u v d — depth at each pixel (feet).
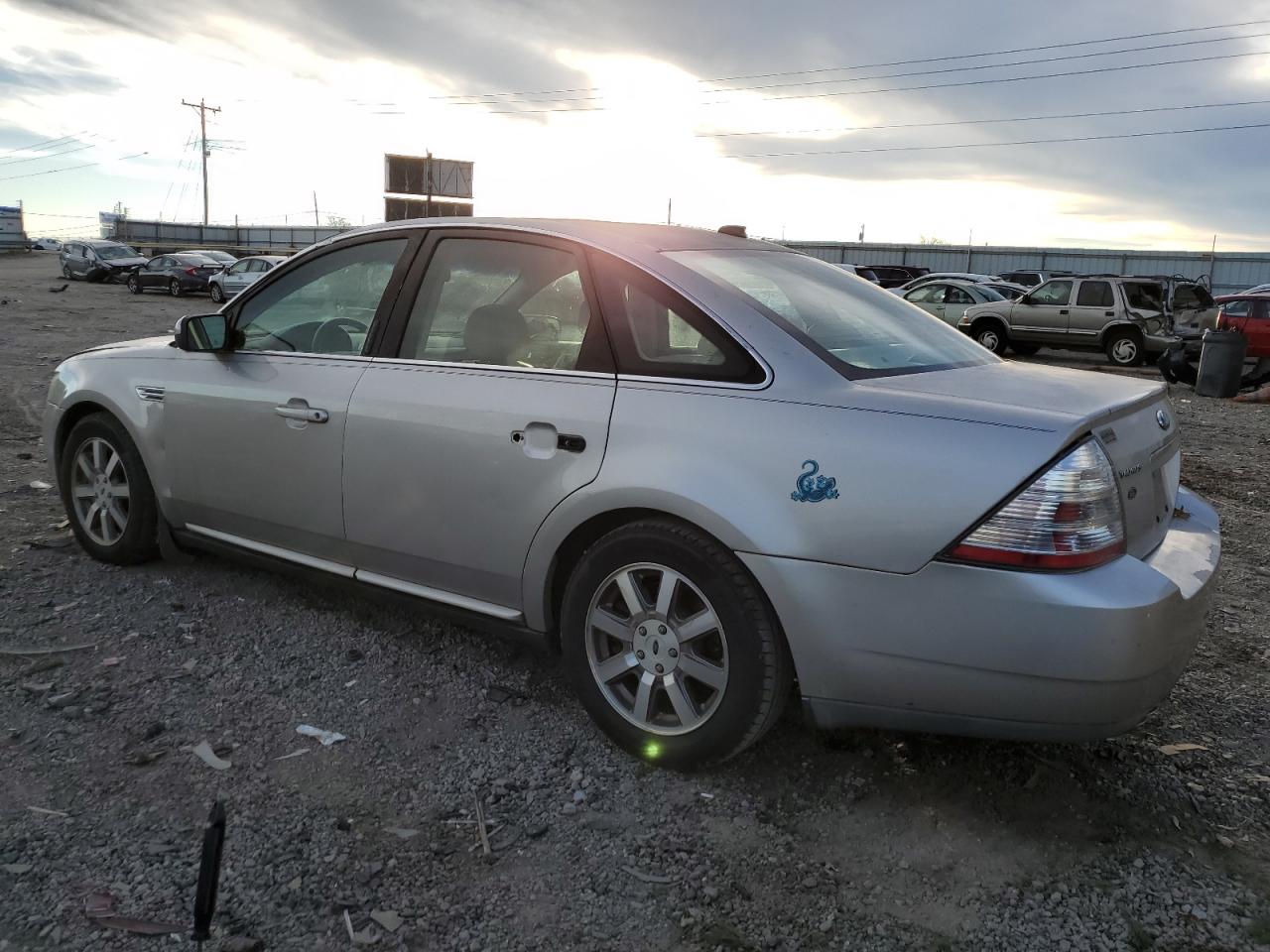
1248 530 19.80
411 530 11.02
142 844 8.19
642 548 9.28
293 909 7.49
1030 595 7.67
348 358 11.76
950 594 7.91
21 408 28.32
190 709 10.52
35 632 12.28
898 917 7.66
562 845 8.44
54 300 83.10
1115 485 8.04
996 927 7.55
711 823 8.81
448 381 10.76
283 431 12.09
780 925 7.54
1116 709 7.78
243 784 9.14
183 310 77.30
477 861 8.18
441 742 10.07
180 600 13.52
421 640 12.51
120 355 14.46
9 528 16.43
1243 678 12.09
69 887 7.62
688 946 7.29
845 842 8.60
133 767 9.35
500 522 10.26
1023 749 10.16
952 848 8.54
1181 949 7.34
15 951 6.93
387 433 11.06
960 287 68.69
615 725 9.80
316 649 12.14
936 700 8.21
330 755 9.74
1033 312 64.08
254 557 13.01
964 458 7.91
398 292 11.58
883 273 115.24
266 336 12.87
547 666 11.87
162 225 198.90
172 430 13.39
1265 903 7.85
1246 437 33.09
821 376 8.85
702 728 9.17
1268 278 136.05
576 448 9.64
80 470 14.89
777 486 8.53
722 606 8.85
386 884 7.84
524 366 10.34
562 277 10.39
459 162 143.13
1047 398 8.63
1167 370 50.98
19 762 9.35
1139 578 7.84
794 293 10.43
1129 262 145.07
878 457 8.18
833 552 8.28
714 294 9.57
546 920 7.51
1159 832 8.81
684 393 9.24
